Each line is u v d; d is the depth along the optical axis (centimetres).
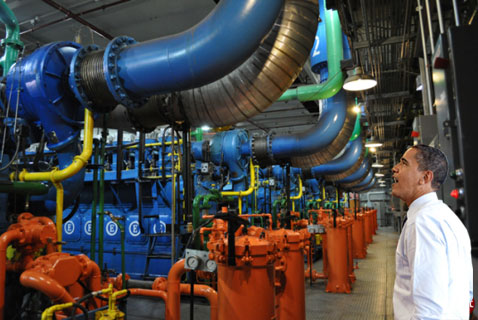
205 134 862
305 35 357
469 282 151
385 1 451
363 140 1020
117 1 827
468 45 166
